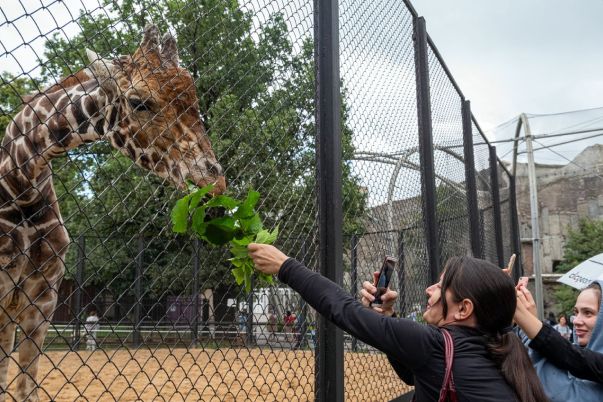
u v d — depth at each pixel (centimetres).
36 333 303
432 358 173
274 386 546
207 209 200
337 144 310
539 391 174
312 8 323
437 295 201
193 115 237
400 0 486
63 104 274
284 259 192
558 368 246
